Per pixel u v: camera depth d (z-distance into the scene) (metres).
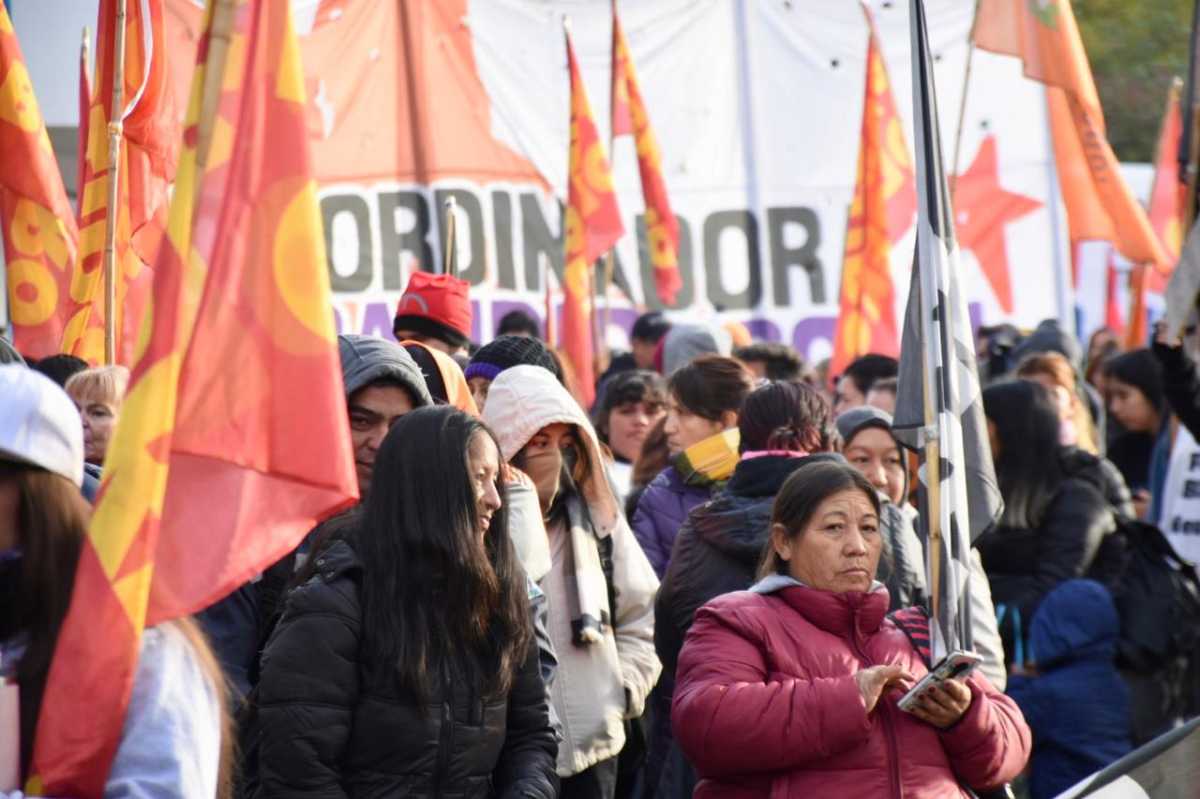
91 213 12.12
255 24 6.70
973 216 26.52
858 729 7.85
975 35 15.95
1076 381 16.98
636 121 20.84
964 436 8.20
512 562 7.96
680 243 25.36
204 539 6.48
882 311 19.28
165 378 6.28
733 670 8.23
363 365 8.73
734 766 8.09
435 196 22.39
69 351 12.11
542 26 23.91
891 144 21.17
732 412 11.81
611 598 10.42
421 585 7.58
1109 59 56.00
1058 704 11.50
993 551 12.38
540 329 22.58
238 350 6.60
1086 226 18.33
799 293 25.48
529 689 8.09
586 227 18.69
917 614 8.68
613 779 10.13
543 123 23.73
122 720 5.94
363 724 7.48
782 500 8.61
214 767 6.12
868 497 8.55
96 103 12.16
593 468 10.41
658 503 11.83
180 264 6.41
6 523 6.03
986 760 8.06
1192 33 14.84
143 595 6.07
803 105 25.69
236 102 6.66
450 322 12.23
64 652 5.93
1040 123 26.47
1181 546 14.62
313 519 6.62
